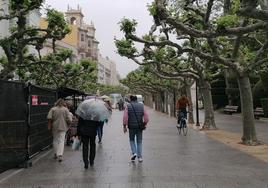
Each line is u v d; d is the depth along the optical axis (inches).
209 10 521.0
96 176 393.7
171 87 1713.8
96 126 449.4
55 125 507.5
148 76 2060.8
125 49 1000.2
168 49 1037.8
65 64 1357.0
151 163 470.9
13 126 457.7
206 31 485.7
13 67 622.5
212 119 984.3
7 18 583.8
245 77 649.6
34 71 1202.6
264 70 1030.4
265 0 549.3
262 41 869.2
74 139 630.5
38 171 430.3
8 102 456.8
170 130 992.9
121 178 381.4
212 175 390.6
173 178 377.4
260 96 1454.2
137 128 483.5
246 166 443.2
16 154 455.2
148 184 351.3
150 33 677.9
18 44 619.5
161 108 2354.8
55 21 644.7
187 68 1122.0
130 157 522.3
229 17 458.3
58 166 461.4
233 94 1775.3
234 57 652.7
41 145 584.7
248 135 653.9
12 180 382.3
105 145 666.2
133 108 484.1
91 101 450.3
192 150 590.9
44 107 605.0
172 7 724.0
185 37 831.7
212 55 650.2
